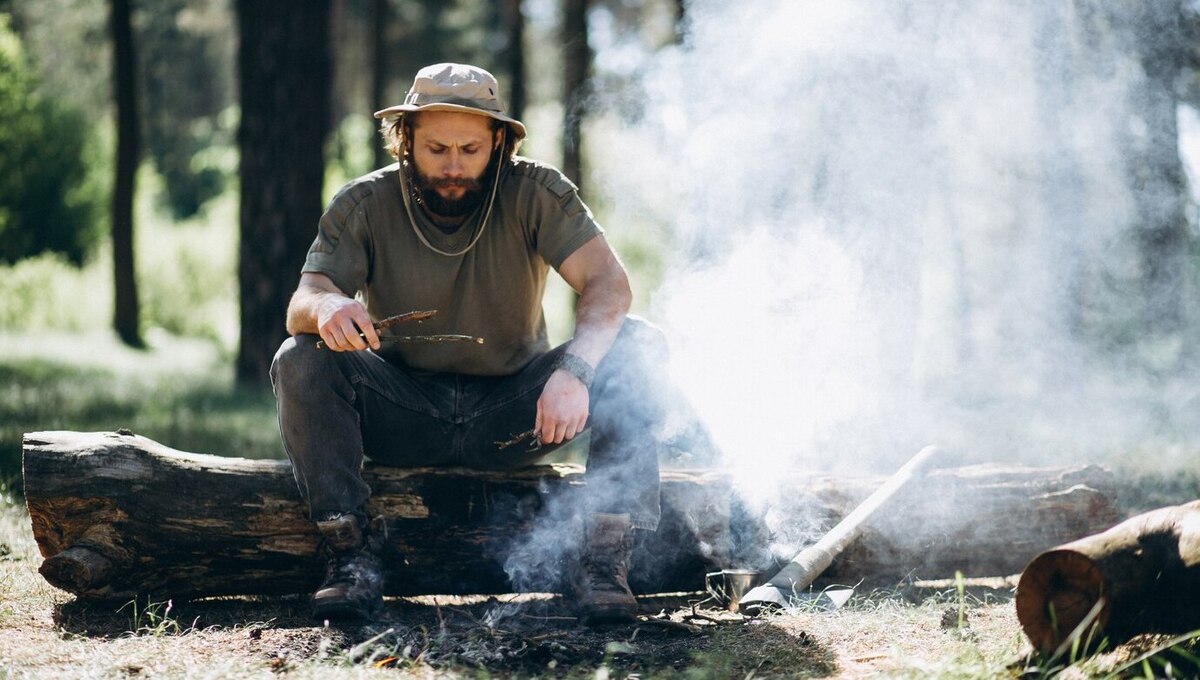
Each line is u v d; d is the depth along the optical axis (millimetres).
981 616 3471
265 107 11742
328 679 2805
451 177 3494
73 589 3414
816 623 3381
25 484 3438
